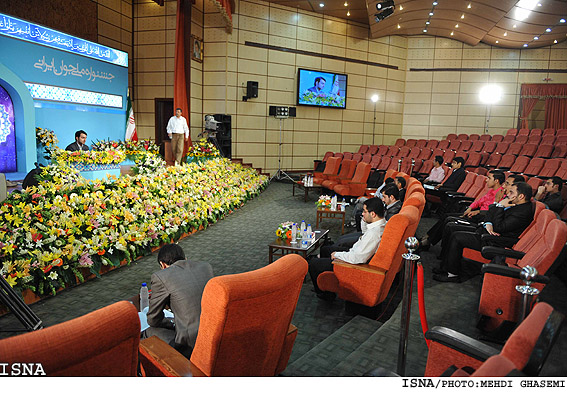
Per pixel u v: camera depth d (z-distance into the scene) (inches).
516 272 97.8
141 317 89.6
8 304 111.5
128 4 440.5
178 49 404.5
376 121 585.6
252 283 56.9
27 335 36.9
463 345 63.2
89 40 369.1
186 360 65.0
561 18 447.8
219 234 229.6
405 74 605.0
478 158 405.7
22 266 125.5
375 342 101.4
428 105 605.3
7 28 299.0
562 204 198.1
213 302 56.1
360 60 558.6
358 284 120.8
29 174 198.2
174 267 82.0
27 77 314.3
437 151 446.9
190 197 236.1
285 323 68.9
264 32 480.7
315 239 169.9
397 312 120.7
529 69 585.6
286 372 90.0
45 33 326.6
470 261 142.1
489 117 596.1
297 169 528.4
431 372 68.6
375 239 122.5
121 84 408.5
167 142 422.9
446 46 591.8
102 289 144.3
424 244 184.9
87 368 40.9
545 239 106.5
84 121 367.6
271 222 262.4
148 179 211.3
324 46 526.3
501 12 438.3
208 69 462.6
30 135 302.2
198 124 457.7
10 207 138.6
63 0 371.9
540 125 597.6
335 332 111.5
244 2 464.8
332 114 546.3
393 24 516.7
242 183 349.7
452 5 446.6
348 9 494.9
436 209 307.1
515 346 43.8
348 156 466.6
